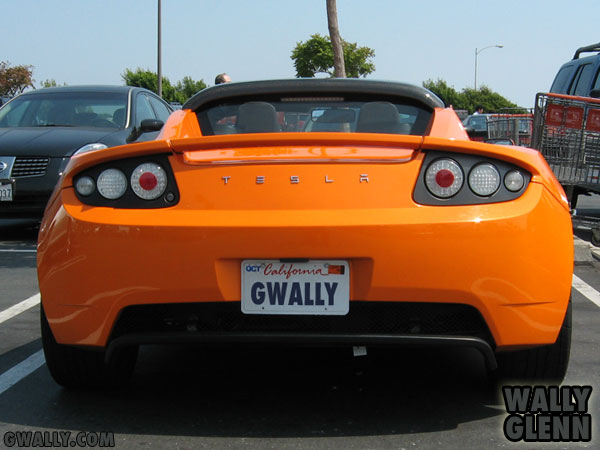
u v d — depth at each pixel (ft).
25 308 16.98
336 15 32.17
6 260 23.39
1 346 13.87
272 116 12.12
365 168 9.12
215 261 8.93
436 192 9.07
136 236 9.06
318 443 9.21
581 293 18.49
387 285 8.86
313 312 9.06
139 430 9.68
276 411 10.34
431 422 9.93
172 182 9.29
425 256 8.79
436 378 11.82
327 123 12.18
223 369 12.30
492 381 11.14
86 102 30.09
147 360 12.84
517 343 9.23
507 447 9.12
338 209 8.97
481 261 8.85
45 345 10.39
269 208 9.02
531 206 9.09
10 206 26.27
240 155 9.34
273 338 9.14
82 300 9.35
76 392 11.19
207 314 9.39
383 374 12.01
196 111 12.44
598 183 27.04
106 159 9.44
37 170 26.21
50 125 29.14
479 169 9.12
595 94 28.45
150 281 9.06
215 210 9.09
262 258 8.93
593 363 12.46
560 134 27.40
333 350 13.42
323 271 9.03
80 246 9.27
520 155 9.29
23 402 10.77
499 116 36.63
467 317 9.34
